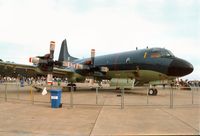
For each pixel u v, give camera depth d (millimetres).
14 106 12109
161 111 10820
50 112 10234
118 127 7230
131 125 7551
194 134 6297
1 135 6086
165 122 8070
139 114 9867
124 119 8641
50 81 21234
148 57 21609
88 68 25719
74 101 15070
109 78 26875
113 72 25500
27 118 8664
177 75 19844
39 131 6590
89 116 9266
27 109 11055
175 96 20562
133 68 22906
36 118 8688
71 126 7328
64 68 24922
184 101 15406
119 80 24422
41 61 20891
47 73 21578
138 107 12211
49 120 8312
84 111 10641
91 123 7836
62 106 12352
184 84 44938
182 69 19469
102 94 22219
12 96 18000
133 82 23062
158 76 20844
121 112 10430
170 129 6945
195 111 10836
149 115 9602
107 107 12156
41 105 12695
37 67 21422
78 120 8359
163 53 20844
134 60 22875
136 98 17578
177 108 11914
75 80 25781
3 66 21266
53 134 6281
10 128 6938
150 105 12758
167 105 12984
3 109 10961
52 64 21297
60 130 6758
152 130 6809
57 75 26531
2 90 26875
